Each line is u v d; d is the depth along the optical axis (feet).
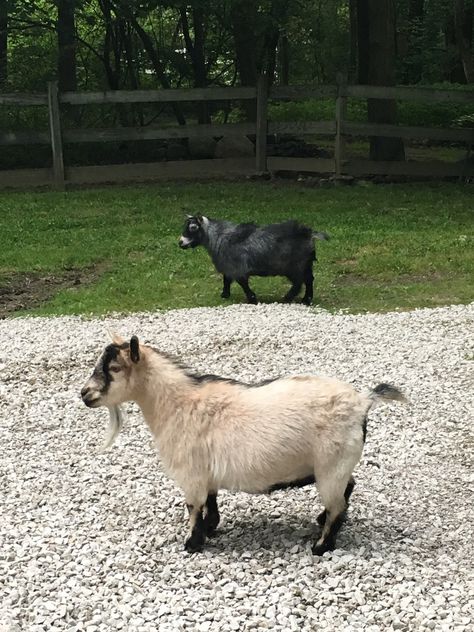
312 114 96.07
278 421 18.39
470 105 97.81
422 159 80.69
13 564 18.81
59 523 20.84
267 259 41.32
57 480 23.53
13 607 17.25
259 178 72.64
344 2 129.90
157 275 47.16
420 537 19.95
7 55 92.48
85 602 17.28
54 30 83.20
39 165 78.54
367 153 81.71
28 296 44.96
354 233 53.47
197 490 19.02
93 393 19.17
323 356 33.71
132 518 21.07
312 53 126.21
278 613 16.81
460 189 67.41
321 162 70.95
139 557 19.11
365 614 16.75
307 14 104.17
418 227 54.80
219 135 72.64
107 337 36.50
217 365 32.89
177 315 40.09
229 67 91.09
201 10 81.05
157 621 16.62
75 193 68.28
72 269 49.32
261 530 20.36
